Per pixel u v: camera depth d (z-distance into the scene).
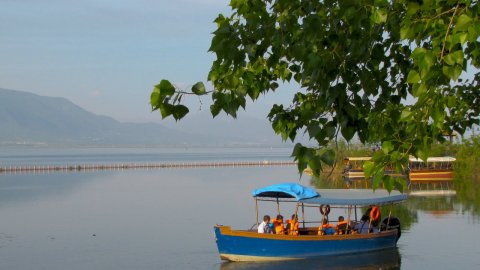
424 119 4.64
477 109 8.20
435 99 4.37
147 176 107.88
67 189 79.50
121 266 29.19
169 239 36.91
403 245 33.25
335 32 5.08
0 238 38.56
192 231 40.34
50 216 50.31
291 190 28.67
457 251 31.33
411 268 27.45
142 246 34.59
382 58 5.68
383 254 30.47
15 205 59.66
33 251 33.75
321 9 5.19
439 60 4.01
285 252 27.78
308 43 4.60
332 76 4.90
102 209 55.44
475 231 38.03
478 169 82.62
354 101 5.21
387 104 6.21
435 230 38.75
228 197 66.00
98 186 84.69
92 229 42.09
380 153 4.78
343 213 48.94
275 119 6.31
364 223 32.03
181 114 4.57
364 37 4.84
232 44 4.65
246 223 44.78
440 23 4.29
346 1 4.59
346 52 4.96
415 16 4.62
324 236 28.44
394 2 4.88
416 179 80.69
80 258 31.50
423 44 5.29
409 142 4.78
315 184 80.88
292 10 5.00
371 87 5.52
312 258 28.09
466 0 3.96
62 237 38.69
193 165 149.00
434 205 53.22
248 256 27.92
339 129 5.02
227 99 5.03
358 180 84.12
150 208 55.81
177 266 28.69
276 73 6.83
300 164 4.76
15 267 29.47
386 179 4.73
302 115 4.86
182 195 69.12
